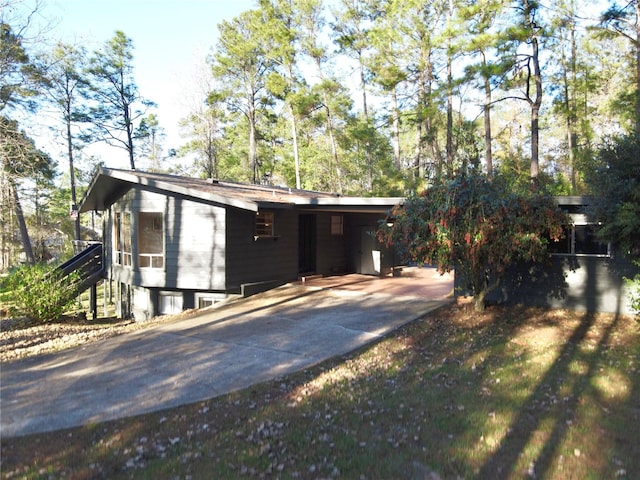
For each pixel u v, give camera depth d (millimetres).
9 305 12555
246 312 10641
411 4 20125
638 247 7969
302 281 14078
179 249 12492
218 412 5055
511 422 4555
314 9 27109
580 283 9836
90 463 3934
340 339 8109
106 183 13188
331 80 26328
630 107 16266
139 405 5375
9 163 16797
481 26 18109
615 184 7438
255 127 37031
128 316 14508
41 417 5078
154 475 3668
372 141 26719
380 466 3740
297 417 4809
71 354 7832
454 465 3744
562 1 18016
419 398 5258
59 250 33219
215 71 31734
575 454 3893
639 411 4797
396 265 16562
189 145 36625
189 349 7789
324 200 12305
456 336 8070
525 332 8250
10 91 16719
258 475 3627
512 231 8398
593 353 6949
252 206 10859
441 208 8422
